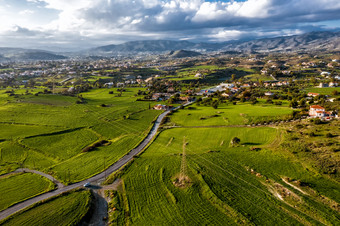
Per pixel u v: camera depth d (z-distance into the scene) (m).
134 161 94.69
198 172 83.50
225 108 178.38
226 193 71.56
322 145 90.94
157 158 96.25
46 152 107.31
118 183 79.44
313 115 134.75
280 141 103.75
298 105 165.38
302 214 61.84
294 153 90.62
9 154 105.12
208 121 147.25
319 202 65.56
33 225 58.97
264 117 142.00
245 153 97.00
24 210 64.69
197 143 112.12
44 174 86.69
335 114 132.75
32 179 82.88
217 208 65.62
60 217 61.81
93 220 62.88
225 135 120.00
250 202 67.38
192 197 70.75
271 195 70.06
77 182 80.25
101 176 84.00
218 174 82.12
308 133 103.88
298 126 115.12
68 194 72.88
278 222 59.53
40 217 61.72
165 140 118.19
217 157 94.94
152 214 64.19
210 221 60.75
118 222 61.56
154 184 77.94
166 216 63.09
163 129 136.38
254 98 199.12
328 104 156.25
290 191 70.81
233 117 149.75
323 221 59.09
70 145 115.62
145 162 93.31
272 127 123.62
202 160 92.75
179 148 106.69
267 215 62.06
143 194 73.06
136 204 68.69
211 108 182.38
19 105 188.50
